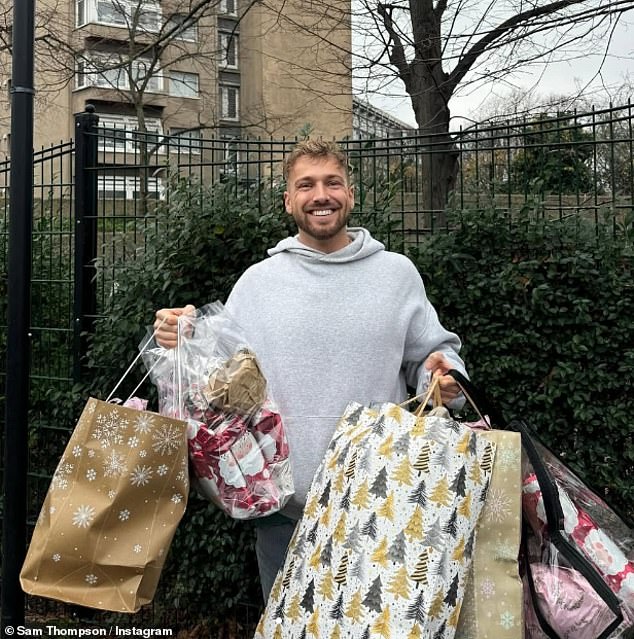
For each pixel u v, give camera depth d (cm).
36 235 430
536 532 172
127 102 1433
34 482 398
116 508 160
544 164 353
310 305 199
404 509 153
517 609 154
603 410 293
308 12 830
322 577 158
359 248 207
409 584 147
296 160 204
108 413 163
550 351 302
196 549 330
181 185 346
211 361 186
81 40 1388
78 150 362
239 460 176
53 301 413
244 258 332
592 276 294
